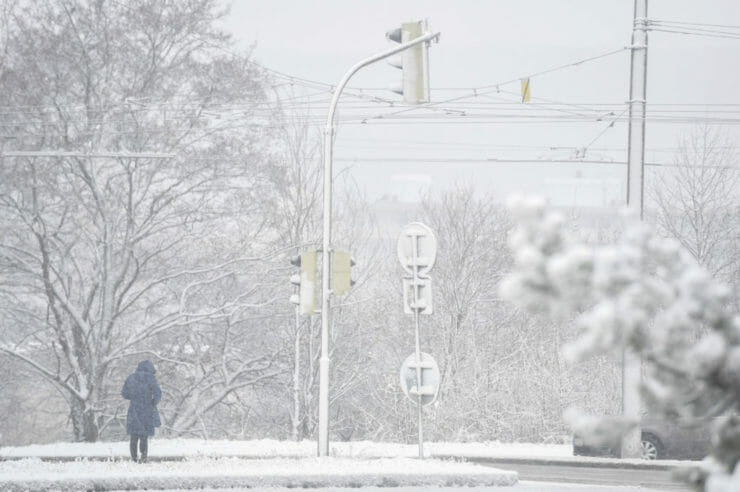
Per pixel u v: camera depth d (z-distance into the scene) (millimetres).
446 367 126625
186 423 120062
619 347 10414
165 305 118375
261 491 48719
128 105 111250
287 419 128750
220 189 112688
